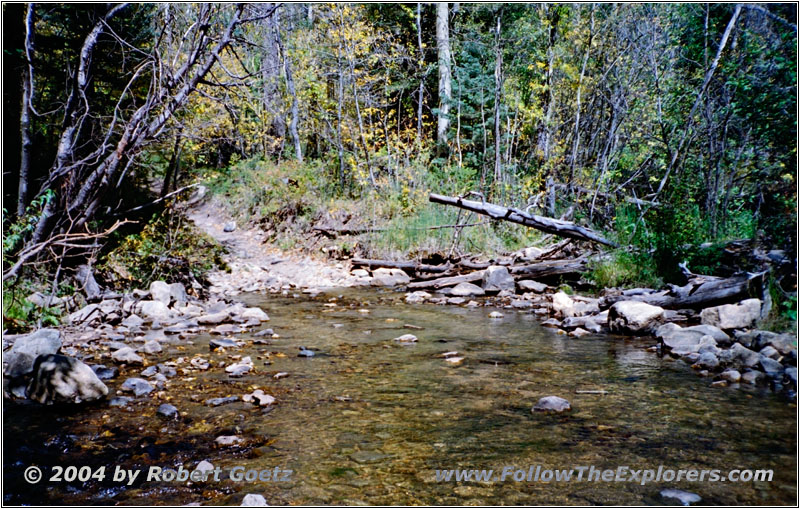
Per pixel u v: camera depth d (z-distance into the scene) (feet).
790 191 28.02
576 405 12.71
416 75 62.75
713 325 20.08
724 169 37.35
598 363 16.55
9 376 13.83
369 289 34.63
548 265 33.06
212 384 14.35
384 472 9.33
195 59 23.22
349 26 52.80
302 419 11.82
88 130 26.61
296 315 25.55
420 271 37.73
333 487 8.80
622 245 32.37
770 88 28.96
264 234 50.47
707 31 40.45
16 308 20.56
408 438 10.78
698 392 13.57
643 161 49.62
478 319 24.40
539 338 20.29
